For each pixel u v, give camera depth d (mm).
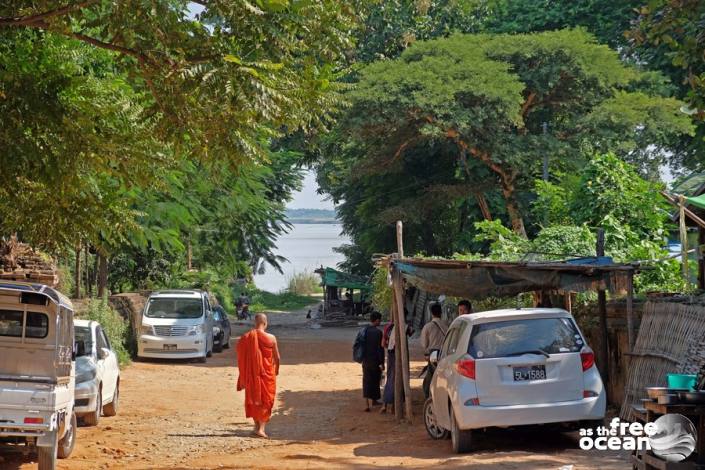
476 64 33562
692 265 20875
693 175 24594
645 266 17031
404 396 17562
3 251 20156
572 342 12109
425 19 46438
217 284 62812
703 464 8312
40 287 12102
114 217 14805
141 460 12789
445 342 13688
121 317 30922
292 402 20281
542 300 17984
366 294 60688
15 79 11781
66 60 13469
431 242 48156
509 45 35531
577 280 14859
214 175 11797
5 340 12352
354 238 56750
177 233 27016
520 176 38125
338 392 22203
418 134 35625
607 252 21047
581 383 11930
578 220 23906
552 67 34750
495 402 11797
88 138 12359
